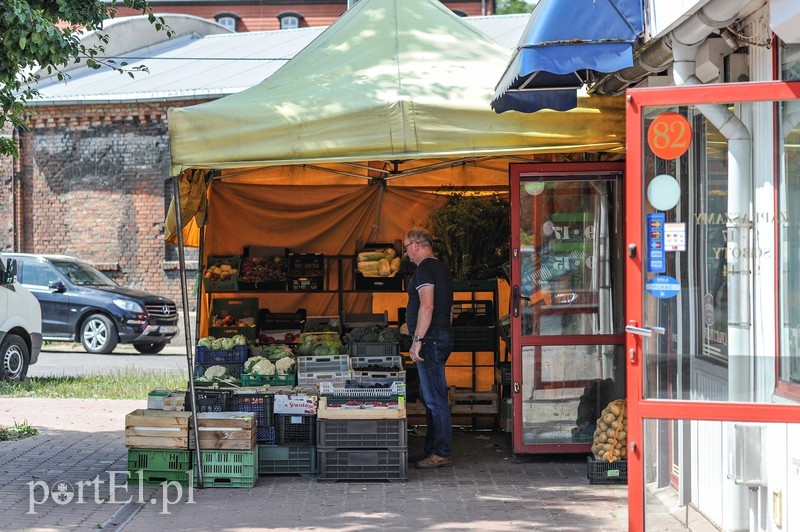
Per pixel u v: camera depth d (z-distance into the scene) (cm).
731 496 546
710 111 534
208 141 706
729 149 537
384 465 752
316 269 1027
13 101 900
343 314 1034
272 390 783
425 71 767
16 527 621
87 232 2309
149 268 2288
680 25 563
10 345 1341
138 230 2291
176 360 1734
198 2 4159
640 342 541
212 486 732
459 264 966
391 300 1067
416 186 1057
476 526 623
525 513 656
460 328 941
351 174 1013
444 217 966
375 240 1065
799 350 538
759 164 535
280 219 1055
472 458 848
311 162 706
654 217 541
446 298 800
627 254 541
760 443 539
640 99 533
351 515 651
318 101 714
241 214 1052
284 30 2942
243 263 1024
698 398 541
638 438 541
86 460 847
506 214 969
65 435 973
